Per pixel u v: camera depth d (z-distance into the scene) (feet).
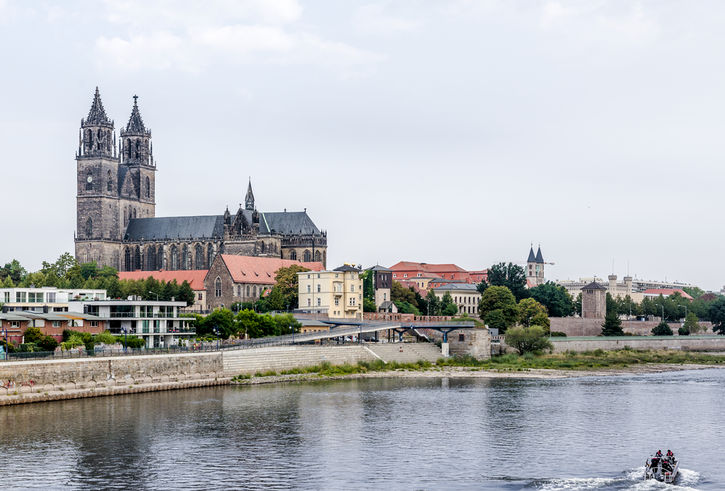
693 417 581.12
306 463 450.30
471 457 463.83
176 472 432.25
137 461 450.71
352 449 481.05
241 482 416.05
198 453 468.75
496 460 457.27
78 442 487.61
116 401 613.11
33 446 476.95
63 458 454.81
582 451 478.18
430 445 491.31
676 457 465.88
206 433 515.91
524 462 453.17
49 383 608.19
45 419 543.39
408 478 422.82
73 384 620.90
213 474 428.97
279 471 435.12
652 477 423.23
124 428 524.11
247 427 534.37
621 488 408.26
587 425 551.18
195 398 637.71
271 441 498.28
